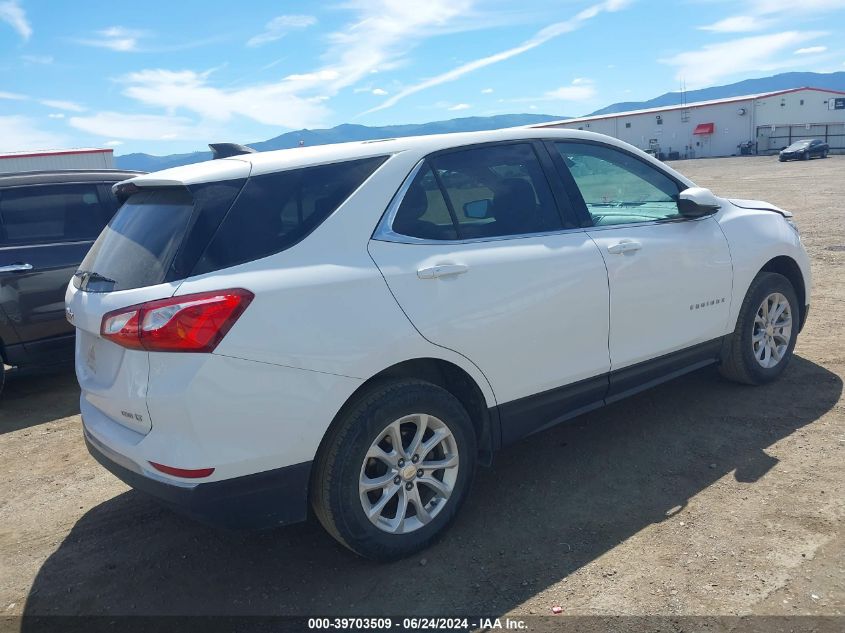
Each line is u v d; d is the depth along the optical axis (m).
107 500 4.03
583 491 3.62
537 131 3.80
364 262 2.99
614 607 2.68
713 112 64.06
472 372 3.24
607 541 3.14
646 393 4.88
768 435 4.05
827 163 38.47
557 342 3.52
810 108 62.72
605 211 3.93
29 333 5.75
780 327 4.82
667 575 2.84
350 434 2.88
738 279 4.41
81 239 5.98
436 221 3.26
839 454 3.74
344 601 2.88
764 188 24.00
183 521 3.70
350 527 2.92
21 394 6.16
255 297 2.70
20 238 5.73
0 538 3.66
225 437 2.65
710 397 4.68
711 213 4.13
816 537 3.00
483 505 3.57
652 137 68.81
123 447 2.83
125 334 2.65
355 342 2.87
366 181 3.13
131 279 2.81
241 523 2.76
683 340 4.16
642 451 4.01
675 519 3.26
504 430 3.43
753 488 3.47
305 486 2.85
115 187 3.44
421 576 2.99
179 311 2.59
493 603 2.78
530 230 3.56
